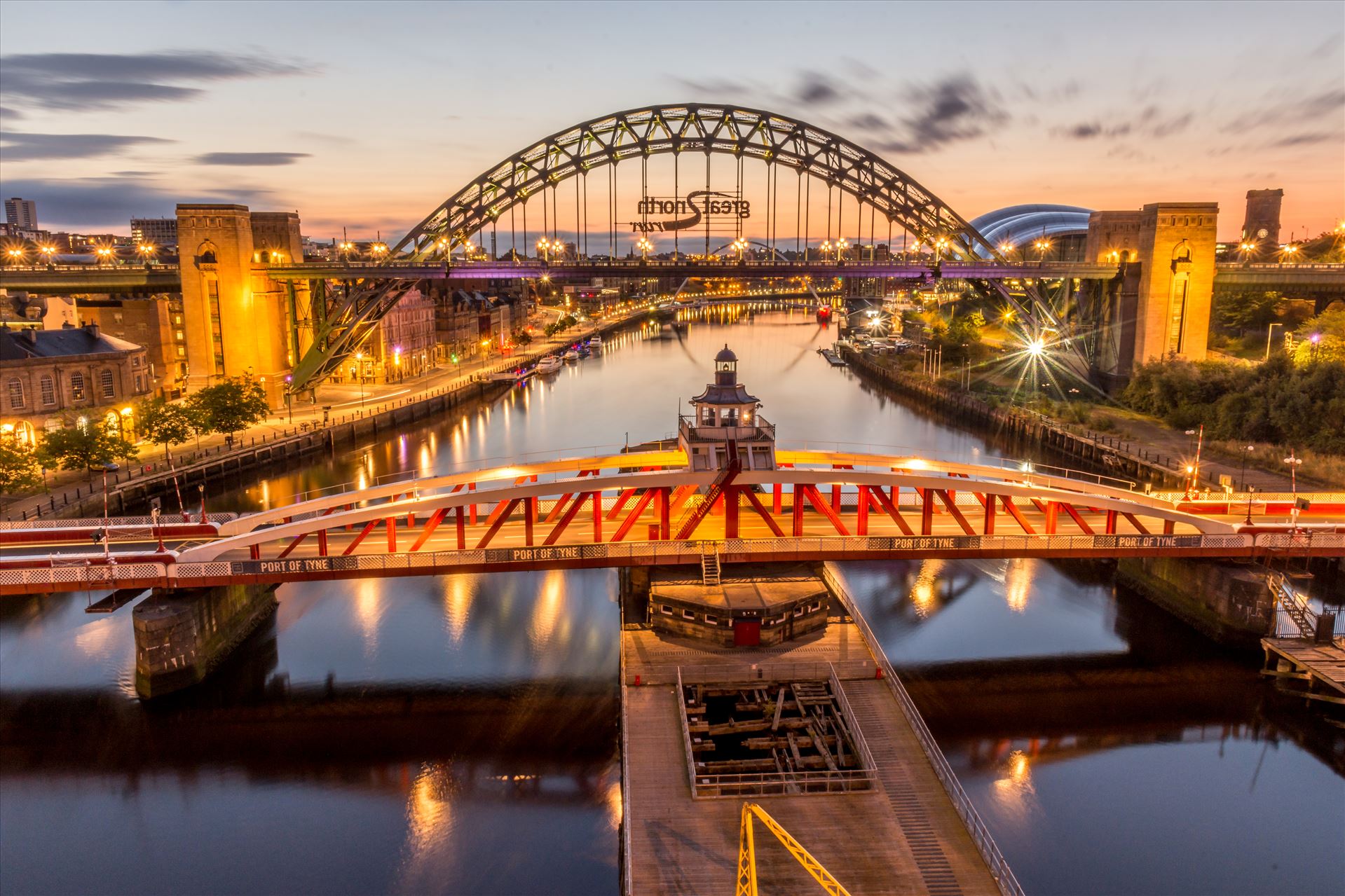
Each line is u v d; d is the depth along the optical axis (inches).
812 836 1323.8
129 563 1967.3
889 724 1603.1
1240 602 2175.2
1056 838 1556.3
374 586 2711.6
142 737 1865.2
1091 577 2755.9
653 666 1784.0
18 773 1749.5
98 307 5216.5
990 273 5541.3
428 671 2150.6
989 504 2140.7
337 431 4667.8
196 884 1467.8
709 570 2020.2
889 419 5600.4
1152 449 4131.4
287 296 5639.8
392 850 1536.7
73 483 3415.4
